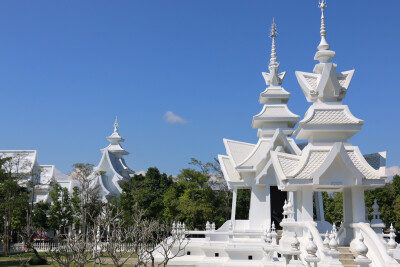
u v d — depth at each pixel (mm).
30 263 42500
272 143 36625
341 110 23188
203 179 66438
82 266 20172
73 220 63094
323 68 23594
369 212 53094
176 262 34219
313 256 16297
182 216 58062
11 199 56156
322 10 25141
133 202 59656
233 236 33656
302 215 21797
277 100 42781
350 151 22422
